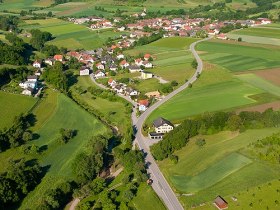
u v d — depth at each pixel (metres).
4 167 195.38
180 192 177.62
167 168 198.38
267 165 194.25
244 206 164.62
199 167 196.88
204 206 166.62
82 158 194.12
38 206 160.00
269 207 163.50
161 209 165.88
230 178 185.25
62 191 172.75
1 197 164.00
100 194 174.62
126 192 171.62
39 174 189.50
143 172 191.25
